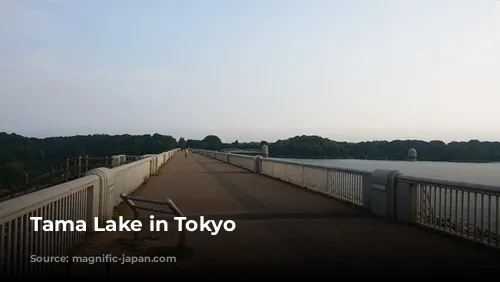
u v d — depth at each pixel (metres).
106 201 9.86
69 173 21.58
